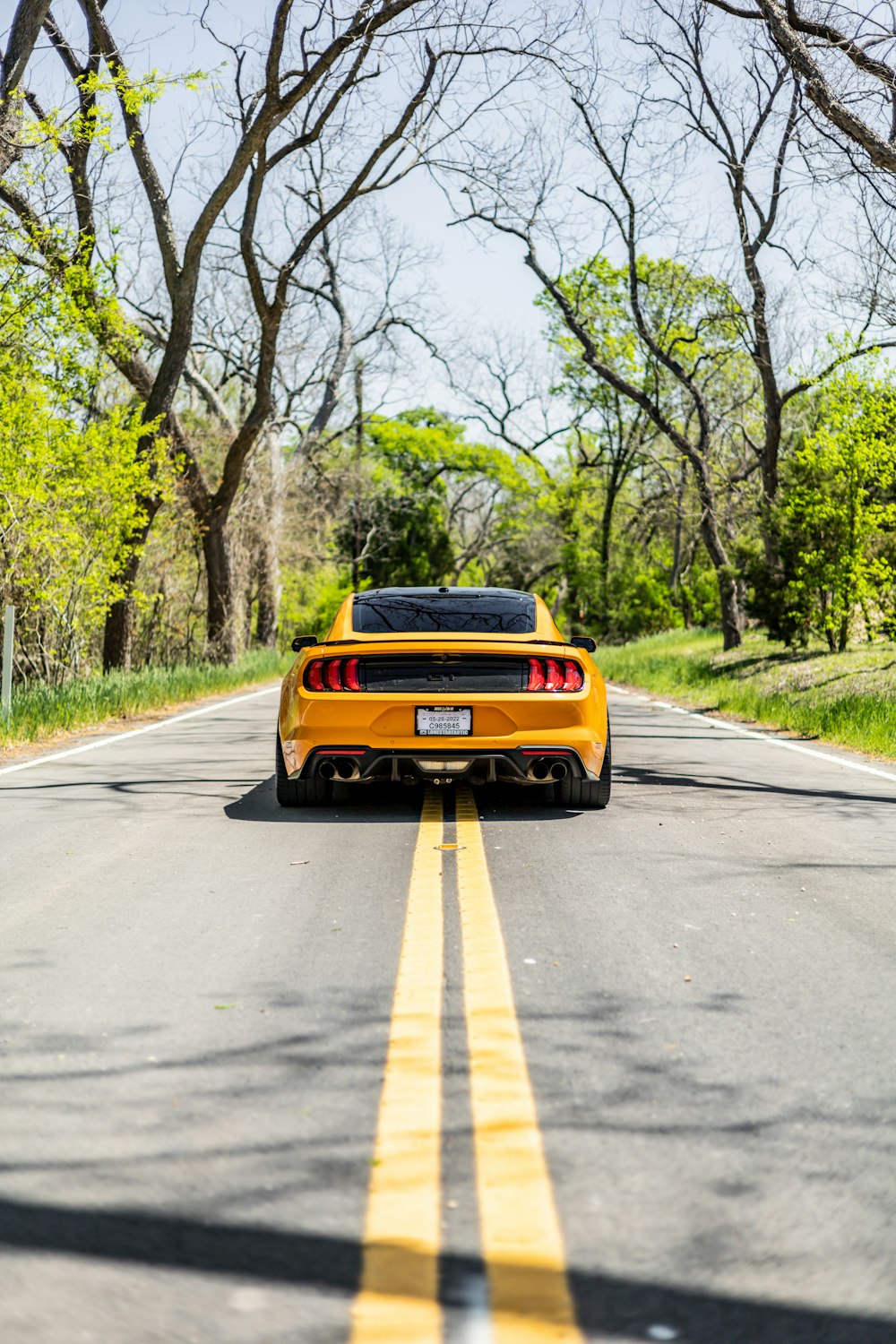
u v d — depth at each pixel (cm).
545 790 980
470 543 8288
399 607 972
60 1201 299
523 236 3120
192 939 548
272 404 2895
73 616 2067
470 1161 321
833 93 1603
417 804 966
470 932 557
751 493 3684
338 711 880
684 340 3200
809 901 625
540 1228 285
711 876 685
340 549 6253
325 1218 290
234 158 2459
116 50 2336
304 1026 429
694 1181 309
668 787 1059
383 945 538
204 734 1550
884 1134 338
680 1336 244
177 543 3031
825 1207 296
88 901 624
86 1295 257
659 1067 388
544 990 471
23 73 1895
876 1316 251
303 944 539
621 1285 262
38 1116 350
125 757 1281
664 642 3962
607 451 6366
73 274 1859
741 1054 402
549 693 889
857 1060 396
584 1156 323
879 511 2250
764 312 2928
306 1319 248
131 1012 444
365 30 2250
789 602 2438
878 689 1802
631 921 581
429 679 884
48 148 1825
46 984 480
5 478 1780
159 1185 307
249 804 963
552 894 639
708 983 481
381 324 4744
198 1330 245
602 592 5397
